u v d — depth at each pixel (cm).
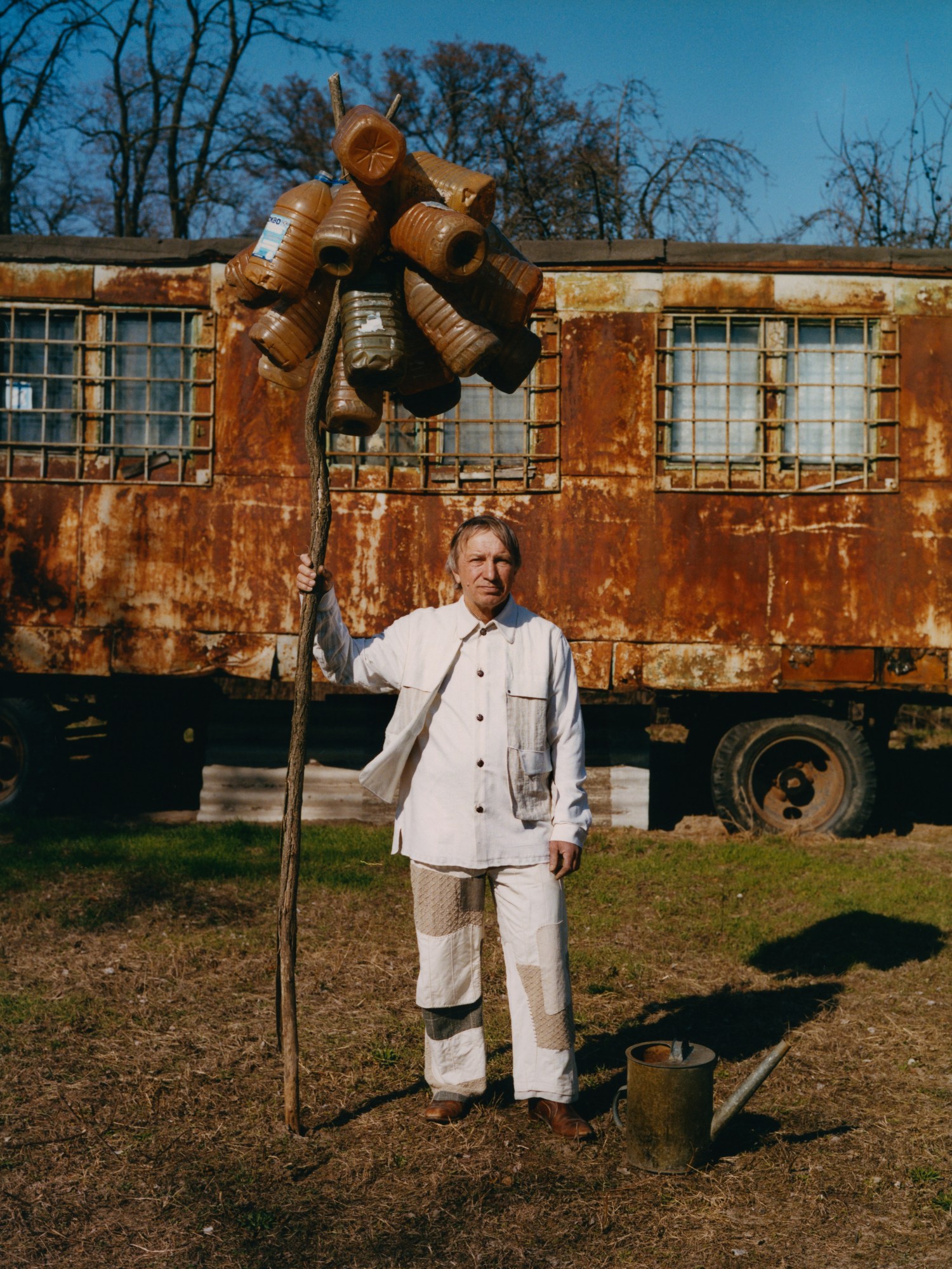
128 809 814
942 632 721
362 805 768
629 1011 450
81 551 723
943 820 849
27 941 518
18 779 780
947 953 525
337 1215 295
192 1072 381
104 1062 389
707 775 885
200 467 723
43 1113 350
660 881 643
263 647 718
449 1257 277
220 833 728
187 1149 329
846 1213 299
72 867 638
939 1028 432
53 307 727
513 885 335
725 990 475
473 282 327
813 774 785
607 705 771
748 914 585
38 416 736
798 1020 440
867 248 727
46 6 1989
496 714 331
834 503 723
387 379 323
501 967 502
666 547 720
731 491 720
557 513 720
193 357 727
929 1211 300
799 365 733
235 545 720
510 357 349
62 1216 292
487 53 2017
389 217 316
